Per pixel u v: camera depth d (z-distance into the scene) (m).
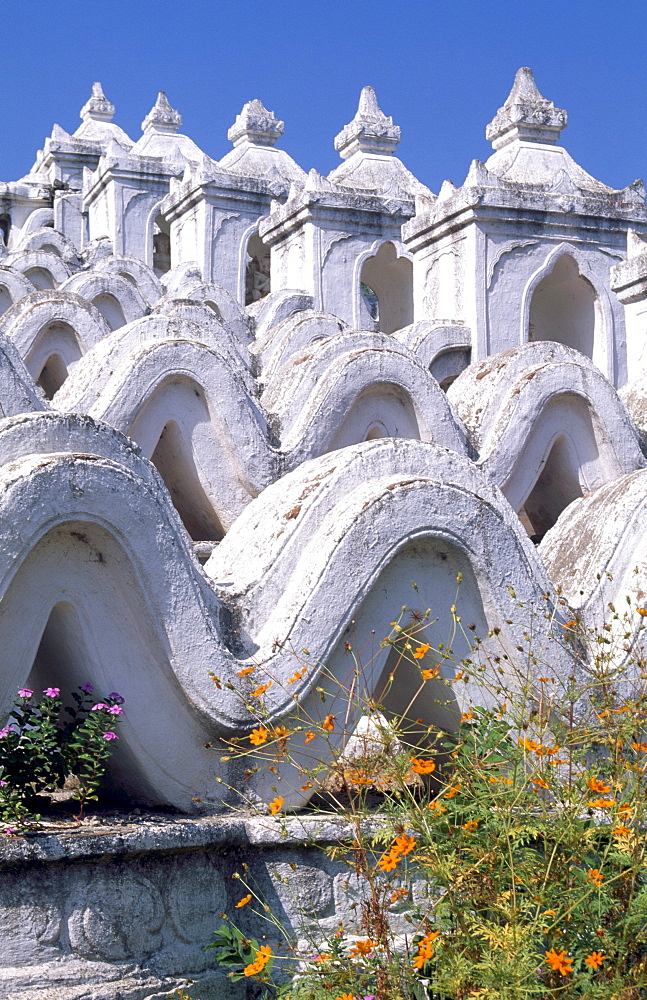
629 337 10.27
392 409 7.93
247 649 5.13
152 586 4.75
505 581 5.74
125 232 20.27
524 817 4.54
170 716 4.88
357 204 14.89
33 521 4.41
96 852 4.28
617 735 5.05
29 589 4.59
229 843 4.82
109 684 4.82
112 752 4.91
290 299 13.87
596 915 4.22
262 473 7.36
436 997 4.38
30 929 4.16
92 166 24.02
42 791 4.90
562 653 5.93
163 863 4.57
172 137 23.03
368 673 5.41
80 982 4.23
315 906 4.95
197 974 4.61
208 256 16.98
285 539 5.35
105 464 4.63
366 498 5.35
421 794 5.70
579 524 6.97
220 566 5.55
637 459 8.31
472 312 11.62
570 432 8.25
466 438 8.02
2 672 4.62
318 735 5.20
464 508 5.60
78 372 7.68
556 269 12.21
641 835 4.41
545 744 5.57
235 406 7.27
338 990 4.21
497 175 12.61
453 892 4.28
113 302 12.59
